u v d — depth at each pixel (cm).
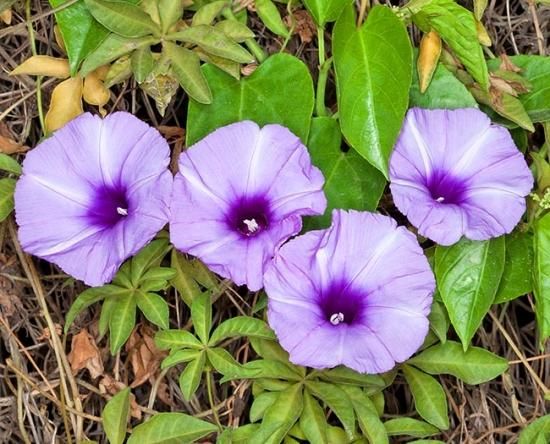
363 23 61
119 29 59
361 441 63
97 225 59
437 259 61
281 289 58
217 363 61
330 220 61
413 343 58
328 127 62
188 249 58
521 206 60
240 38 61
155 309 61
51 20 63
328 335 58
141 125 59
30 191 59
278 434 61
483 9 63
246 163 58
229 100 61
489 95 63
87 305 61
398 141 60
